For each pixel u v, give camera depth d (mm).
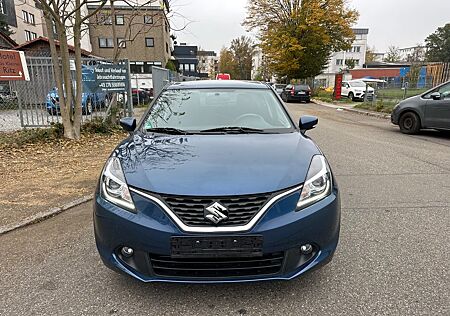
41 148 7703
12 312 2445
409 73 18031
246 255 2318
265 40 38938
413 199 4680
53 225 3902
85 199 4637
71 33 12469
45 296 2627
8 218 4027
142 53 39344
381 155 7414
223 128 3529
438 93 9578
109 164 2832
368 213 4188
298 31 36375
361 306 2479
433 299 2541
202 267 2371
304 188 2508
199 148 2947
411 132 10227
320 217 2486
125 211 2447
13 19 40562
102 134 9344
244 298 2586
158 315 2412
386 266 2996
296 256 2436
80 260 3145
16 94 10164
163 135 3365
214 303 2533
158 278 2406
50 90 9750
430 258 3125
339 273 2895
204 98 4070
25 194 4848
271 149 2926
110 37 37781
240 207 2348
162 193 2385
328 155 7402
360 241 3457
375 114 15945
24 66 8906
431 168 6309
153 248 2346
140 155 2850
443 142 8984
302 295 2615
